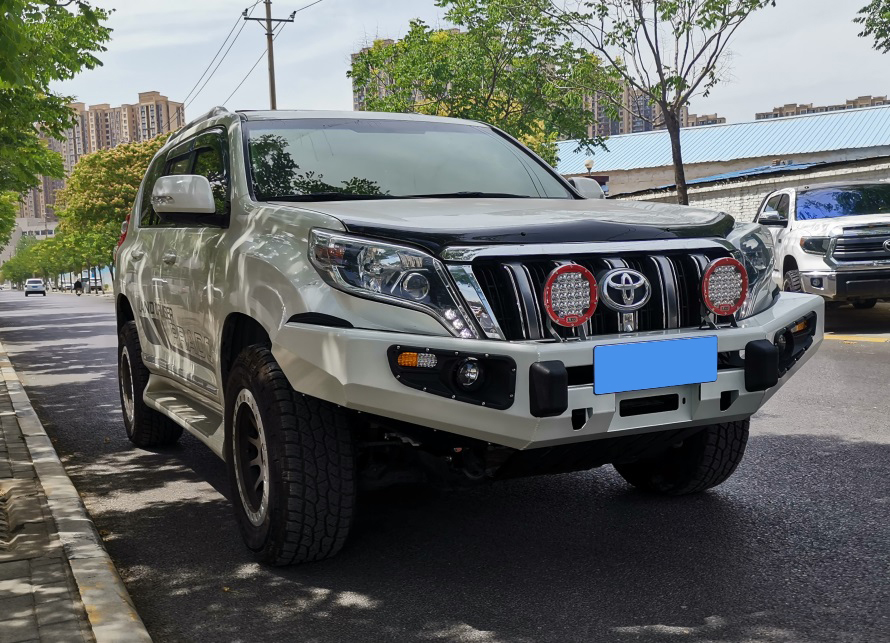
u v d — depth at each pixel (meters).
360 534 4.09
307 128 4.62
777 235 12.28
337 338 3.19
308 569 3.67
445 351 3.12
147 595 3.48
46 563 3.57
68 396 8.88
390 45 28.78
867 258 10.98
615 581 3.43
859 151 37.38
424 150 4.70
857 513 4.15
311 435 3.47
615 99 24.89
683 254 3.50
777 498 4.43
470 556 3.77
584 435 3.22
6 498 4.61
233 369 3.78
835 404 6.72
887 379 7.72
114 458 5.90
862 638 2.86
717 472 4.32
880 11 19.67
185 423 4.64
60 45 11.97
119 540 4.18
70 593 3.26
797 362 3.80
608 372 3.18
